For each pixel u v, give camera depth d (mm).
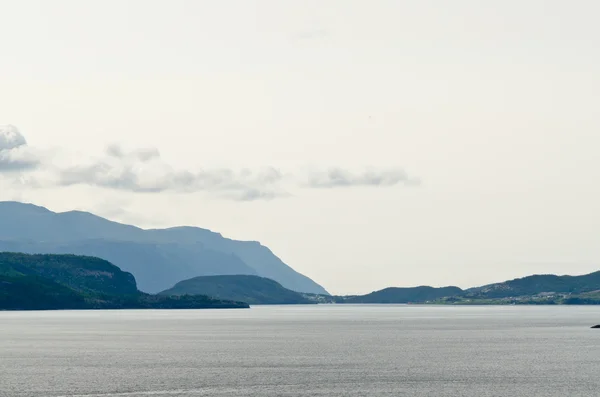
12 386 158625
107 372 182500
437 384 161875
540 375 177500
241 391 151625
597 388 157000
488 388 156625
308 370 185875
